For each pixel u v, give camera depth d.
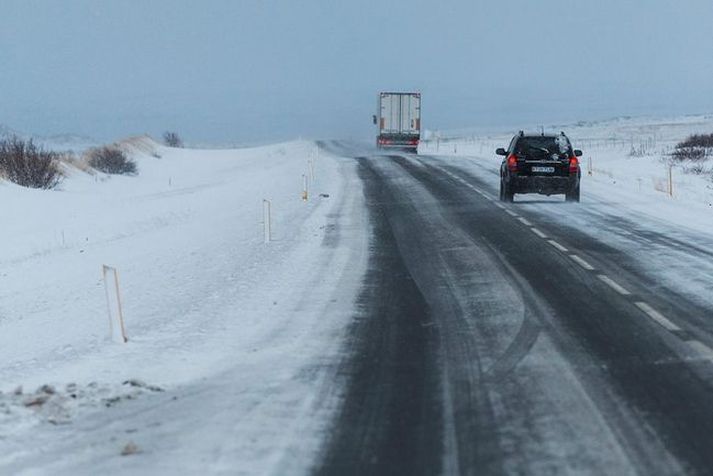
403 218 60.34
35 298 43.22
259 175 117.81
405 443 16.73
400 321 28.81
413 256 43.56
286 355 24.23
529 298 32.41
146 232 65.00
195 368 23.09
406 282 36.34
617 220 58.16
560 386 20.69
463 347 25.03
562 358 23.47
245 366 23.12
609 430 17.31
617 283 35.31
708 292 33.25
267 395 20.23
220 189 99.56
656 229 53.28
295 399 19.88
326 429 17.64
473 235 51.09
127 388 20.98
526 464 15.47
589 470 15.10
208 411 18.97
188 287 37.16
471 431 17.42
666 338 25.70
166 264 45.84
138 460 15.83
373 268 40.03
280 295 33.69
